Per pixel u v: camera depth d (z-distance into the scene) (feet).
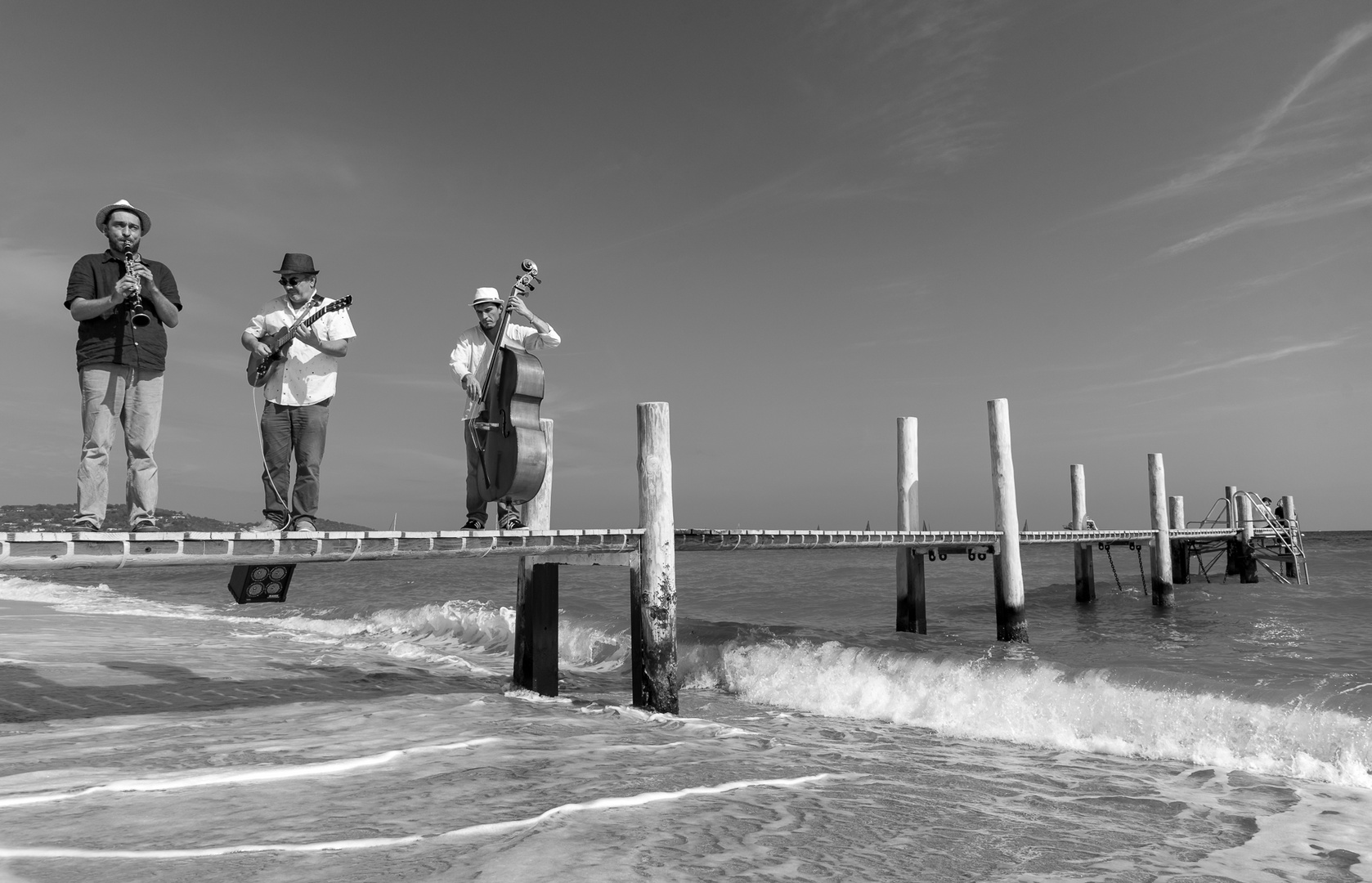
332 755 14.24
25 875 7.91
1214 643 40.01
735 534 29.94
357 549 16.94
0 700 20.83
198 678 25.43
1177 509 70.28
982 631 47.57
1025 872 9.73
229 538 15.21
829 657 27.76
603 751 15.52
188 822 9.94
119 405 14.96
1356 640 40.01
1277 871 10.39
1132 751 19.02
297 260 18.67
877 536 36.88
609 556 22.12
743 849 9.70
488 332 21.90
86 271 14.96
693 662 30.25
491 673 28.84
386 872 8.23
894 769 15.87
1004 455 43.06
